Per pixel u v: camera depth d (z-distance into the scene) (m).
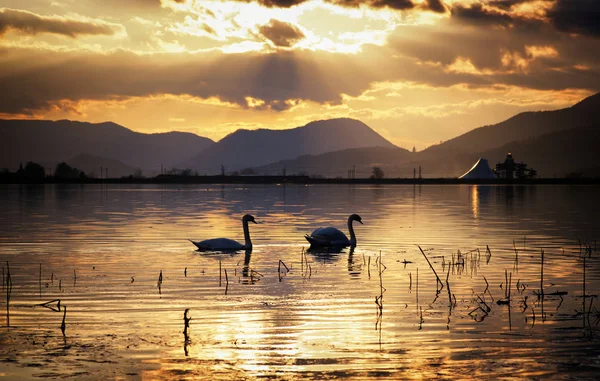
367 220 53.47
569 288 22.92
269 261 29.09
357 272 26.16
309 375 14.05
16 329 17.42
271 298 21.14
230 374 14.09
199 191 136.25
